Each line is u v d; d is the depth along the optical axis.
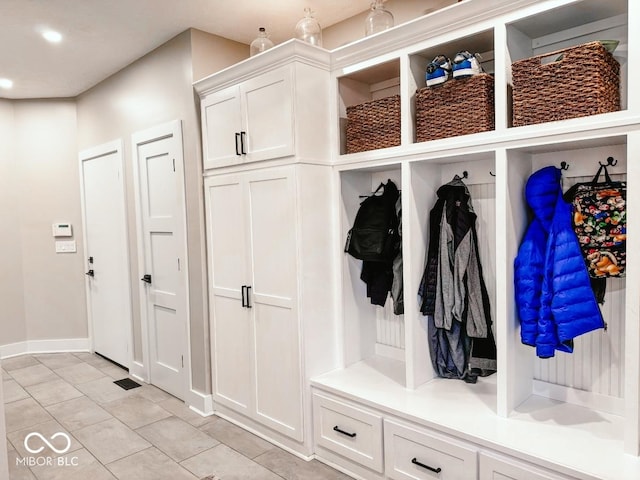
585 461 1.69
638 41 1.64
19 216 4.73
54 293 4.80
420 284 2.47
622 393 2.06
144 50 3.48
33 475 2.49
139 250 3.82
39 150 4.71
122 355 4.27
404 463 2.18
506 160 2.01
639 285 1.68
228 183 2.95
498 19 2.00
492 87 2.12
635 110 1.66
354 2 2.82
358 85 2.84
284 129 2.56
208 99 3.04
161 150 3.49
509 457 1.82
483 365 2.44
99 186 4.38
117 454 2.70
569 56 1.82
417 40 2.28
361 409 2.34
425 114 2.29
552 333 1.94
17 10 2.78
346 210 2.77
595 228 1.97
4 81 4.11
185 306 3.36
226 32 3.20
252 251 2.82
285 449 2.73
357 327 2.87
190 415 3.22
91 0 2.68
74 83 4.22
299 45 2.46
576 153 2.12
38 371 4.19
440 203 2.48
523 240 2.14
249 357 2.89
